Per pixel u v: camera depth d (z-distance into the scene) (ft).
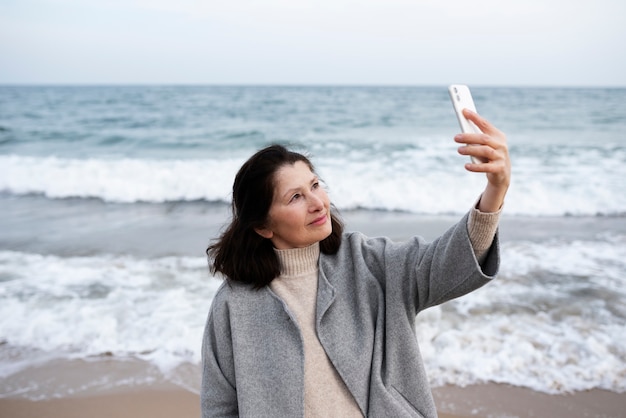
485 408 10.58
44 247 21.76
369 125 69.72
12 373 12.38
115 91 186.29
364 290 5.30
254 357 5.19
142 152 48.73
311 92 160.35
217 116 83.56
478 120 4.29
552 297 15.38
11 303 15.84
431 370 11.91
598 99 107.65
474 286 4.64
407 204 28.91
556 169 36.29
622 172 35.04
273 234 5.34
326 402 5.04
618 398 10.80
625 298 15.24
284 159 5.24
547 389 11.14
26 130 65.21
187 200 31.76
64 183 33.96
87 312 15.10
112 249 21.20
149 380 11.96
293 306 5.32
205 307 15.23
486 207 4.44
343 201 29.32
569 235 22.49
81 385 11.84
